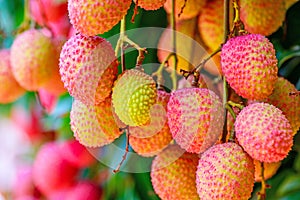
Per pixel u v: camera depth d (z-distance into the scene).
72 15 0.45
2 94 0.69
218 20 0.55
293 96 0.49
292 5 0.64
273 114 0.45
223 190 0.45
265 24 0.54
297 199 0.70
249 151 0.45
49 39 0.64
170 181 0.50
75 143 0.75
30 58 0.63
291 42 0.64
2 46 0.77
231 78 0.46
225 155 0.45
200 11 0.56
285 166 0.67
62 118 0.76
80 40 0.46
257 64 0.45
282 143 0.44
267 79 0.45
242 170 0.45
